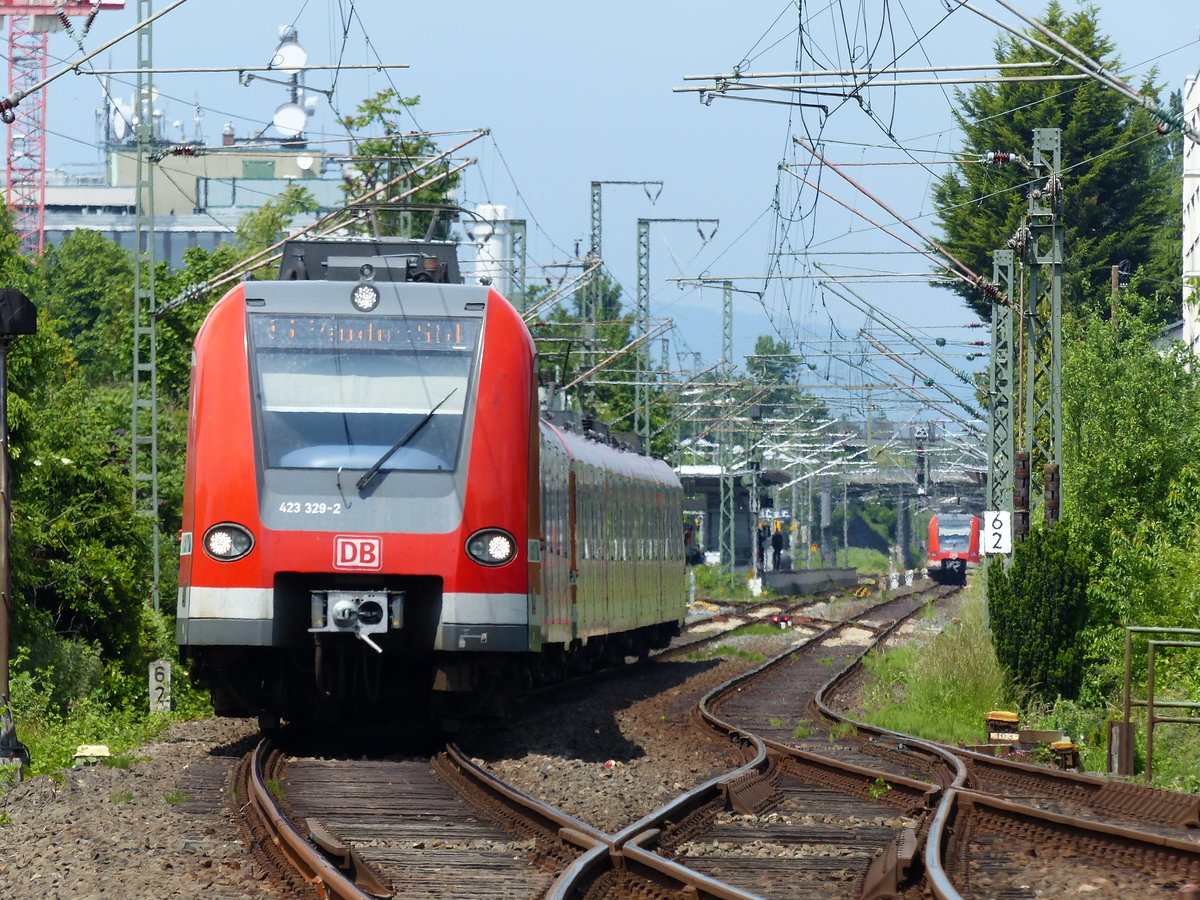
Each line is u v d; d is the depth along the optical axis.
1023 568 90.44
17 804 43.78
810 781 55.59
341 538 54.12
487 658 56.22
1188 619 85.94
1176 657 84.25
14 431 88.69
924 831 41.00
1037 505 110.19
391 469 54.81
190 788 46.94
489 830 40.31
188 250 193.00
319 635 54.59
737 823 43.88
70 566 93.69
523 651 55.25
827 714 83.06
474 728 65.56
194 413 55.72
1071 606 89.19
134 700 88.56
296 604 54.97
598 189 177.25
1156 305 112.81
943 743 71.56
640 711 87.81
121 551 100.00
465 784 48.28
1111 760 59.84
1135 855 38.12
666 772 56.62
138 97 121.50
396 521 54.44
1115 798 49.31
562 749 62.41
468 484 55.06
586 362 193.12
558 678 91.12
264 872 33.53
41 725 65.25
